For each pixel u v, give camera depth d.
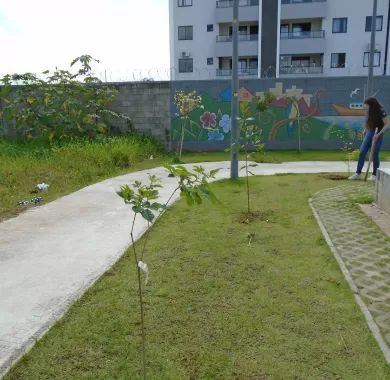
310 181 8.20
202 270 3.85
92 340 2.75
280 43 36.69
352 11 35.97
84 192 7.33
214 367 2.48
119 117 14.12
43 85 13.29
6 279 3.67
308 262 4.04
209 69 37.97
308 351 2.62
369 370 2.44
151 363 2.52
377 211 5.87
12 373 2.42
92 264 4.01
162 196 6.85
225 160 11.75
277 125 14.09
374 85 13.63
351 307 3.15
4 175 8.16
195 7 38.38
